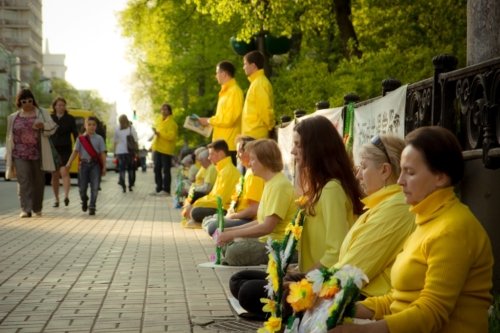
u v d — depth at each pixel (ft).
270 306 13.87
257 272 21.12
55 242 38.06
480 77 16.75
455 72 18.11
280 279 13.92
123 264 30.58
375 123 24.62
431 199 10.75
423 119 19.93
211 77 115.55
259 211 25.04
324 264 16.03
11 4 529.86
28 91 51.26
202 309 21.67
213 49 102.32
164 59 120.47
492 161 16.16
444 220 10.59
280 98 68.95
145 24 102.17
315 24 69.72
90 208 55.26
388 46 70.28
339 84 55.98
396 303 11.16
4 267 29.63
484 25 18.37
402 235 13.24
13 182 109.50
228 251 29.40
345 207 16.39
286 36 64.49
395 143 13.55
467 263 10.36
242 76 97.91
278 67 75.31
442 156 10.63
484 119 16.47
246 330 19.13
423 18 70.85
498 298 15.98
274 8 62.54
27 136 51.47
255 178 31.45
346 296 10.43
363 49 75.15
